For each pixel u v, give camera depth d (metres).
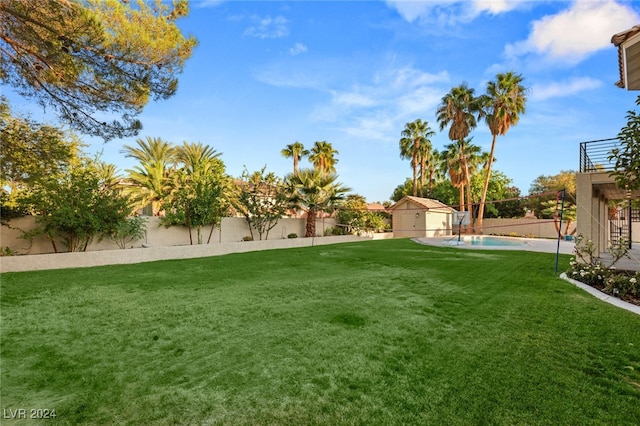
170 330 3.90
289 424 2.12
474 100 25.22
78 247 10.57
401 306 4.88
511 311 4.59
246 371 2.85
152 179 16.77
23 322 4.21
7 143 7.60
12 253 9.27
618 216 15.80
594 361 3.02
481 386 2.58
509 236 23.92
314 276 7.42
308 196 16.86
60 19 6.39
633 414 2.23
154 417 2.20
